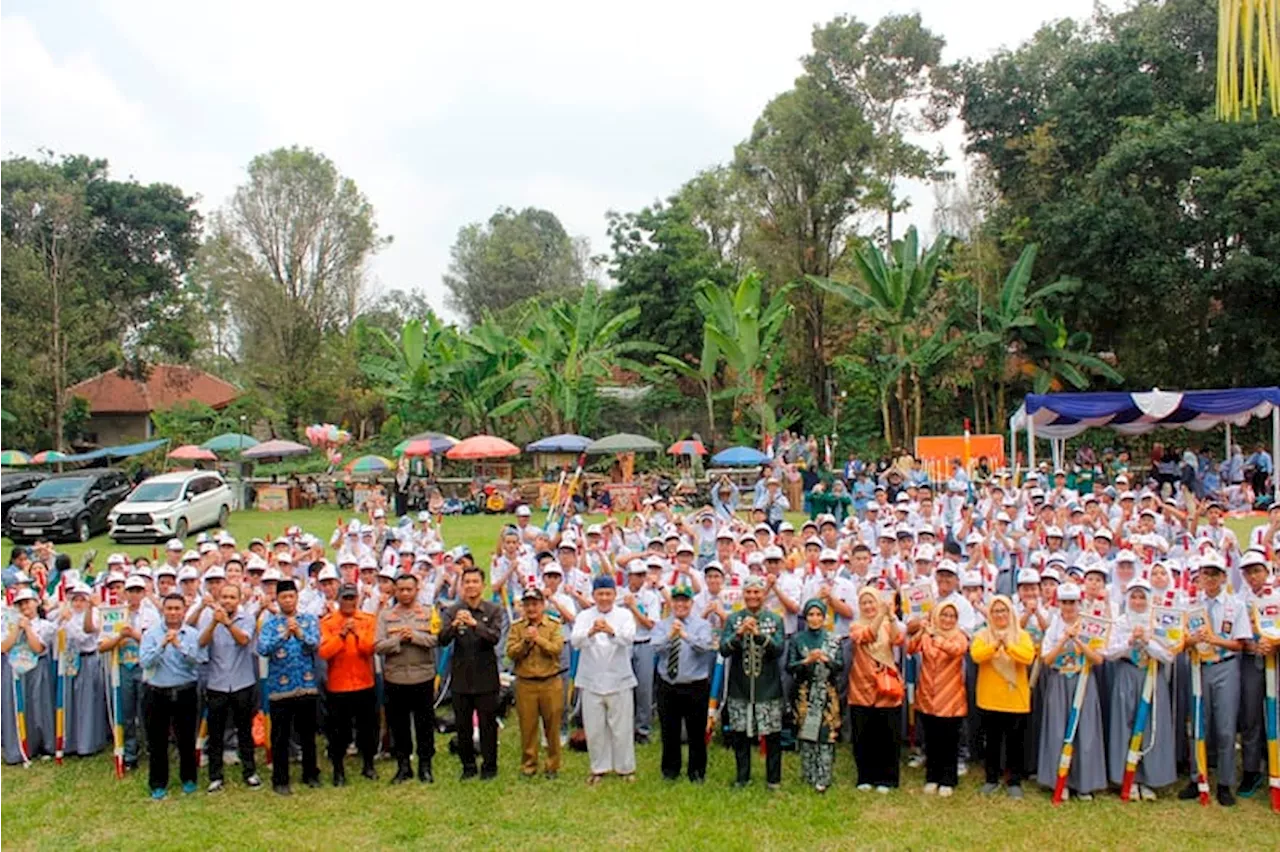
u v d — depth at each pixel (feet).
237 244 155.43
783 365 131.54
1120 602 29.50
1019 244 117.91
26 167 130.41
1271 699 25.32
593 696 28.12
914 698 28.37
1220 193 101.24
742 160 130.31
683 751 31.01
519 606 32.68
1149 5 127.85
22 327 119.24
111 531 75.97
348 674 28.19
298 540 40.27
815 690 27.02
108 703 30.32
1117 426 87.45
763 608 29.27
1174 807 25.53
